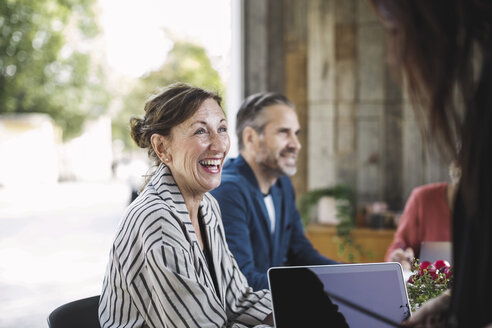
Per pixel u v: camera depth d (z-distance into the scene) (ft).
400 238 8.28
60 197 51.72
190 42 75.05
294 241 7.43
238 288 4.84
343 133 13.08
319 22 13.01
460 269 2.32
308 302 3.59
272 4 13.14
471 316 2.25
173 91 4.68
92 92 77.82
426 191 8.40
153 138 4.65
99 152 80.43
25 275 19.12
